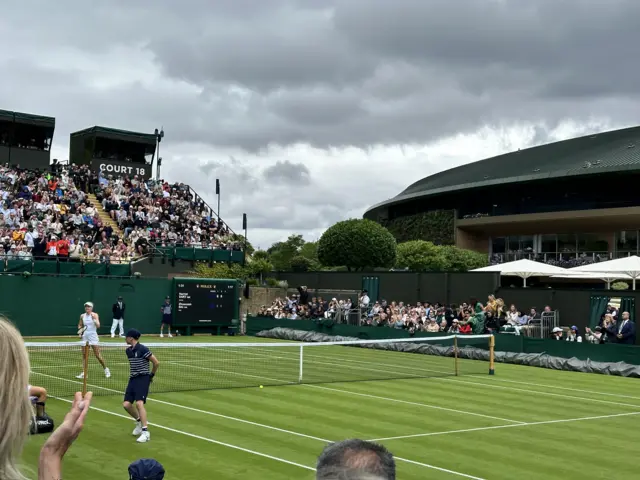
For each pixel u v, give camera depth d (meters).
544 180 62.38
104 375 21.92
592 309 33.75
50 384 19.77
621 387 23.64
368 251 54.78
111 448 12.34
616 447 13.81
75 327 37.44
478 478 11.23
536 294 36.16
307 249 74.56
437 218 71.12
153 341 35.66
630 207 55.72
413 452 12.86
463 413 17.19
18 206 43.06
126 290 39.22
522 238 66.06
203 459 11.80
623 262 33.75
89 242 43.06
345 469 2.08
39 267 37.69
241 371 24.42
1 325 2.16
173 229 48.69
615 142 67.56
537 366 29.28
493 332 32.41
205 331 41.41
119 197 49.78
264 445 12.94
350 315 41.25
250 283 48.19
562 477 11.45
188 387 20.05
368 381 22.59
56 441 2.35
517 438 14.40
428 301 41.25
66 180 49.38
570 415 17.48
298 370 25.19
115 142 60.00
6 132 54.72
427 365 28.14
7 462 2.09
